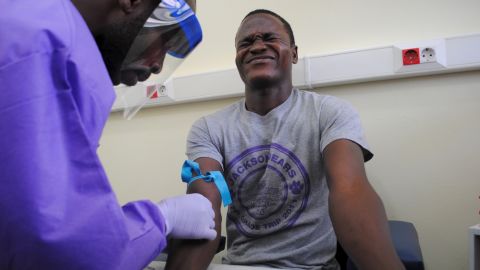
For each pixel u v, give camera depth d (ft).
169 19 2.38
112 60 2.37
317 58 4.58
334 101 3.59
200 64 5.30
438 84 4.27
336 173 2.79
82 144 1.72
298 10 4.82
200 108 5.26
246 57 3.71
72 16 1.85
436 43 4.14
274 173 3.53
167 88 5.25
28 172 1.54
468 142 4.17
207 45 5.27
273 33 3.65
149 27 2.32
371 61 4.36
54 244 1.56
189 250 2.60
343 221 2.43
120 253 1.75
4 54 1.61
